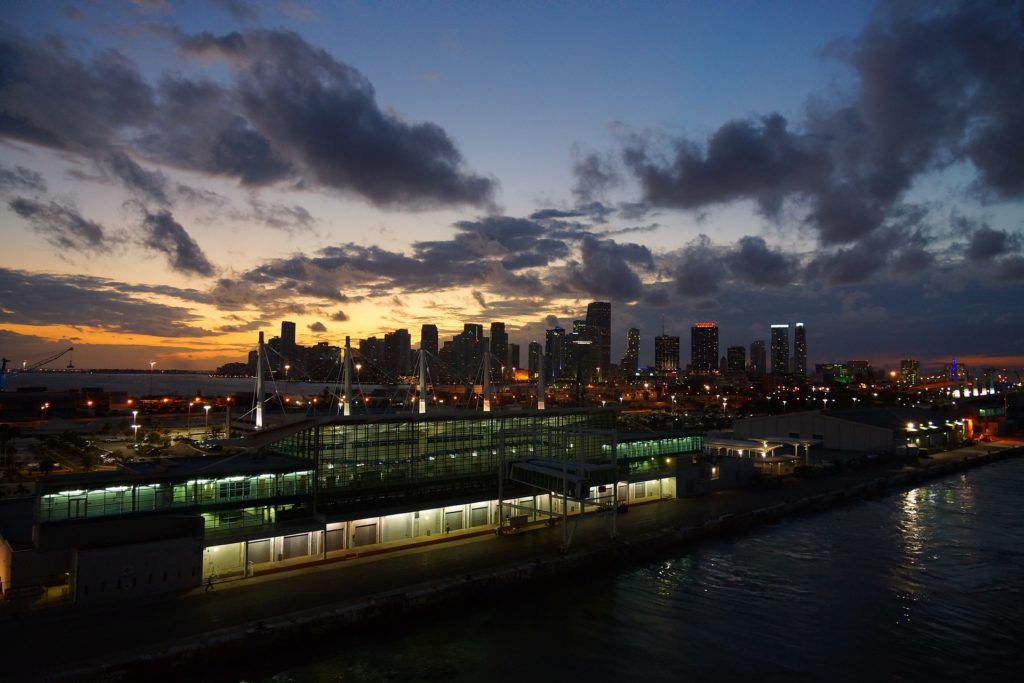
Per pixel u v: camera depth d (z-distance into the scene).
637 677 55.03
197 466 75.50
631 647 60.53
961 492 134.88
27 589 59.12
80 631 54.53
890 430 174.62
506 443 96.44
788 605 71.12
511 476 92.62
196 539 65.75
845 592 75.12
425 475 87.81
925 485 143.38
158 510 67.31
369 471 82.62
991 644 62.06
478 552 79.81
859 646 61.50
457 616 66.06
